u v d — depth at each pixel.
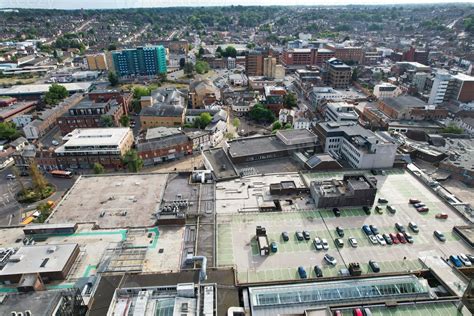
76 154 166.38
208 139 193.25
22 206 140.38
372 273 83.56
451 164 153.75
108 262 85.00
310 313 67.69
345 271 83.56
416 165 161.25
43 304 66.69
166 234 96.44
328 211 108.88
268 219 105.00
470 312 69.56
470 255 89.56
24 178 163.12
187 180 126.69
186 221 102.62
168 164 173.88
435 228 100.75
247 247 93.25
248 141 158.12
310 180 127.00
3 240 94.62
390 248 92.69
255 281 81.44
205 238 95.44
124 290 74.62
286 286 78.56
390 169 136.00
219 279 80.31
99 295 74.44
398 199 115.31
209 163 140.75
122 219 103.38
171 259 86.62
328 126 157.75
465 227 98.81
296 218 105.38
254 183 125.44
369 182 110.88
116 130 183.75
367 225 101.62
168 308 70.88
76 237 94.56
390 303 71.19
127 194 117.06
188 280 78.44
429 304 71.62
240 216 106.31
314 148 155.75
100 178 128.50
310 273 84.38
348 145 146.12
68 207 109.75
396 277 80.88
